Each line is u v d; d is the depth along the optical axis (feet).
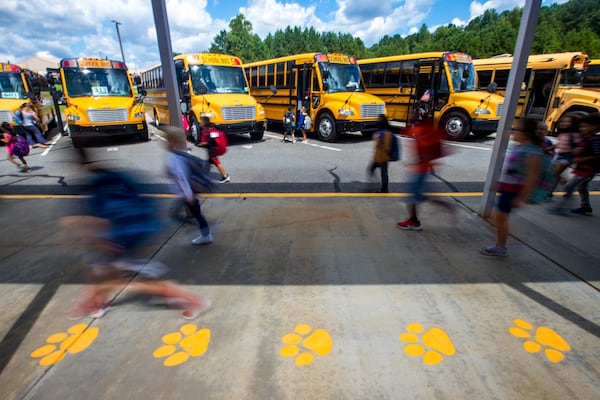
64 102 37.22
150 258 12.39
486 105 36.88
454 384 7.20
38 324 9.02
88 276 11.23
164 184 22.40
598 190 20.80
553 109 42.83
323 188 21.33
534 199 10.72
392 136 18.97
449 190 20.83
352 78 41.14
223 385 7.20
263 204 18.22
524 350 8.11
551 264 11.92
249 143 39.60
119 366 7.69
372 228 15.06
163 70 14.34
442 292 10.36
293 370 7.57
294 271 11.56
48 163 28.84
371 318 9.23
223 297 10.14
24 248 13.15
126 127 37.96
